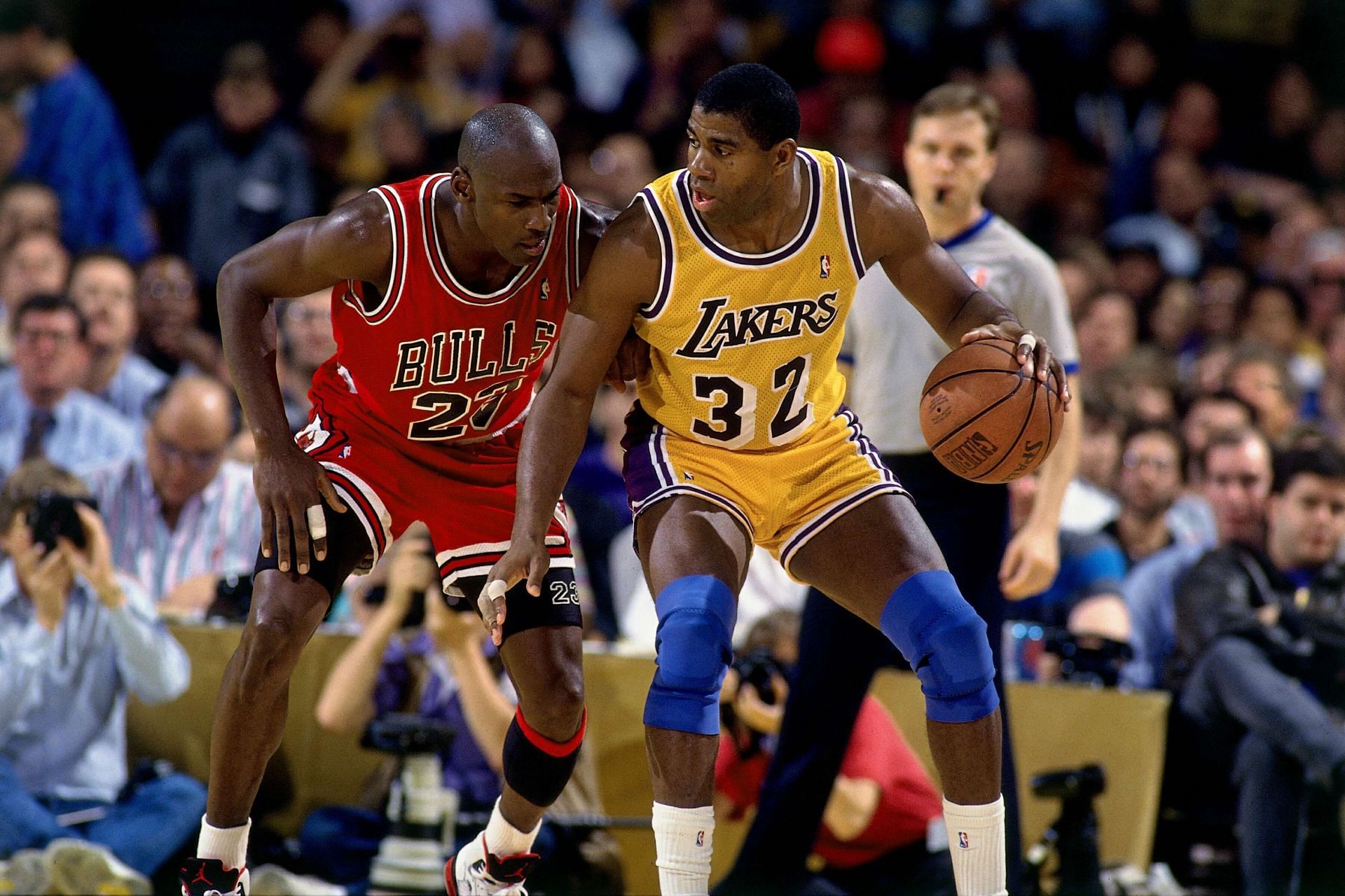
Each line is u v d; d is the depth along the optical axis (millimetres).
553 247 10781
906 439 14125
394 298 10586
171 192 27484
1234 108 36875
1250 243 33781
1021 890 13469
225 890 10820
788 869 14148
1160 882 15664
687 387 10633
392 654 16406
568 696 10883
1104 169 34969
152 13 33188
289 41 33875
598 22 35219
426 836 14805
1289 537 18422
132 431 21156
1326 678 17016
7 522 15844
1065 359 14734
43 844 14727
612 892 15430
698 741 9797
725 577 10211
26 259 24203
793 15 35062
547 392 10359
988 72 34625
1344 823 15680
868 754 15414
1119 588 18531
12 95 27969
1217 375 24562
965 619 9945
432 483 11328
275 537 10430
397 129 29016
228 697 10422
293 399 20422
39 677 15641
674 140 31578
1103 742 16375
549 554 10727
